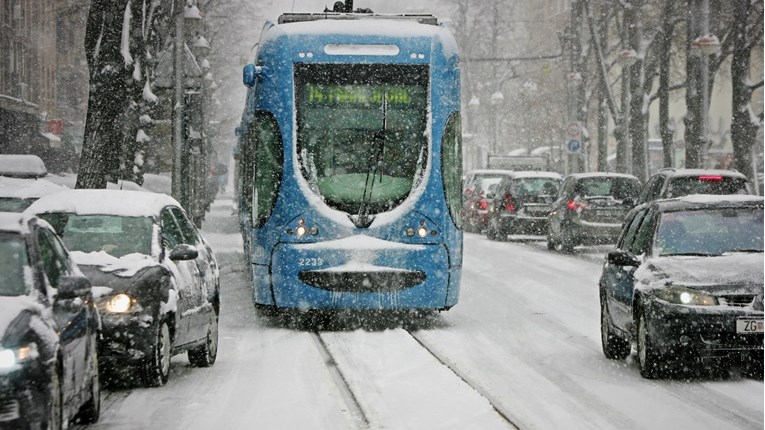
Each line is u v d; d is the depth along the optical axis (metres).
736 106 37.66
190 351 15.16
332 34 19.77
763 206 15.62
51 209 14.72
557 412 11.91
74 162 72.06
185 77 29.73
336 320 20.53
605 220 36.38
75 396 10.47
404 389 13.33
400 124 19.58
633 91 48.88
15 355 8.97
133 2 27.72
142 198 15.20
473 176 52.91
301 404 12.48
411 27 20.05
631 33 48.53
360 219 19.19
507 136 96.94
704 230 15.27
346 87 19.64
